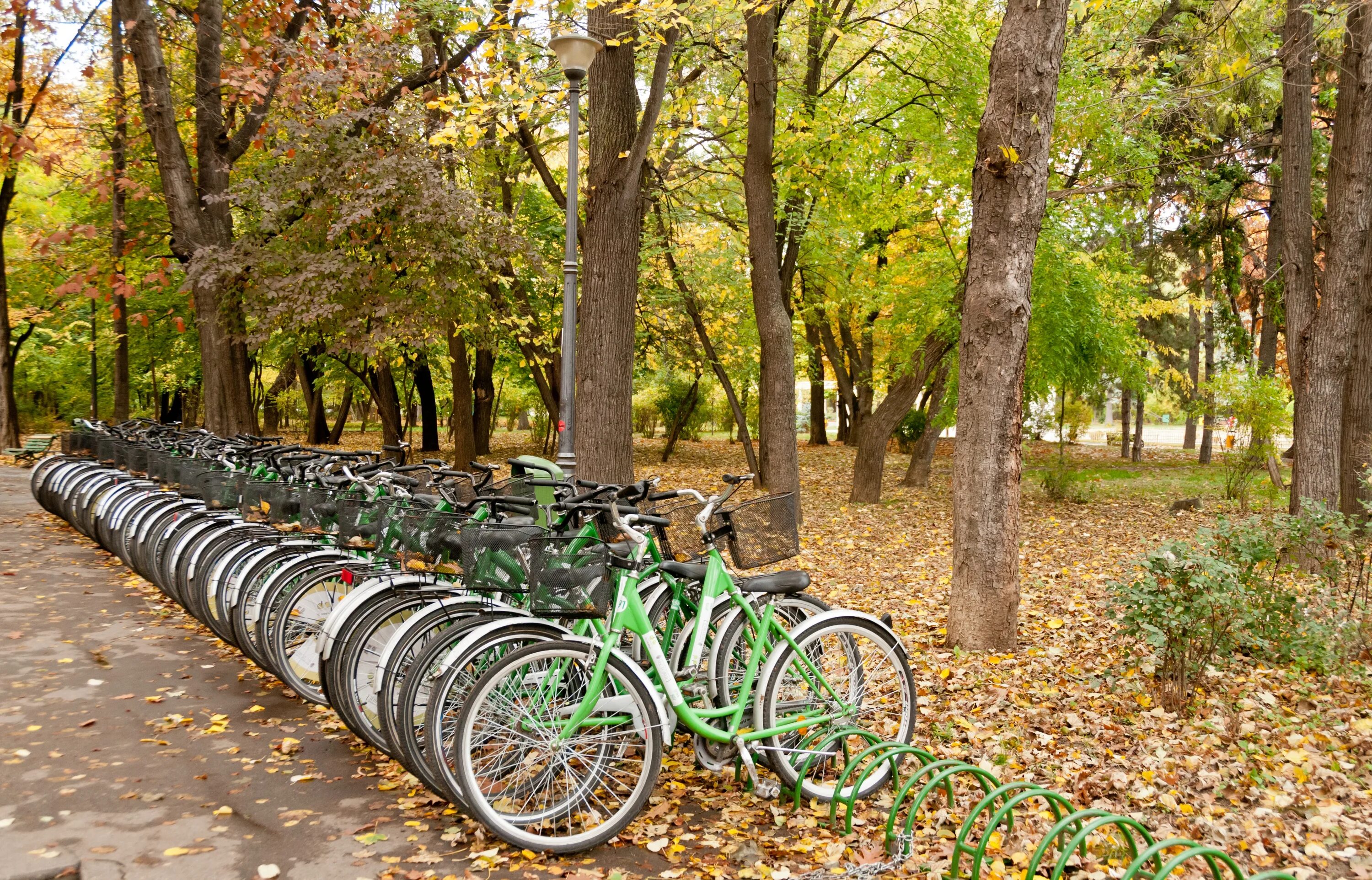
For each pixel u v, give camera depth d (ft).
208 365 42.86
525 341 53.72
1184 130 48.67
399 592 13.55
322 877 10.17
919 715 15.98
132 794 12.15
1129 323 49.37
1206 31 37.58
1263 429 45.60
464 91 42.73
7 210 57.77
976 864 9.83
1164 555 16.78
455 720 11.22
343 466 18.25
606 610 11.45
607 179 28.40
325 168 38.32
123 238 49.98
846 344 80.12
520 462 16.17
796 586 12.63
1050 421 49.90
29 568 26.43
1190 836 11.84
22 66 46.42
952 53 40.01
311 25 45.44
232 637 17.10
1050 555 32.60
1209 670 18.35
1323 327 28.81
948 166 41.01
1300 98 29.71
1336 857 11.18
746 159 37.19
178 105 49.57
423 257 39.37
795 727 12.30
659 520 12.03
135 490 26.84
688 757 13.76
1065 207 42.80
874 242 55.67
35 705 15.52
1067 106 37.04
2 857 10.35
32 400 84.69
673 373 70.85
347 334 39.40
